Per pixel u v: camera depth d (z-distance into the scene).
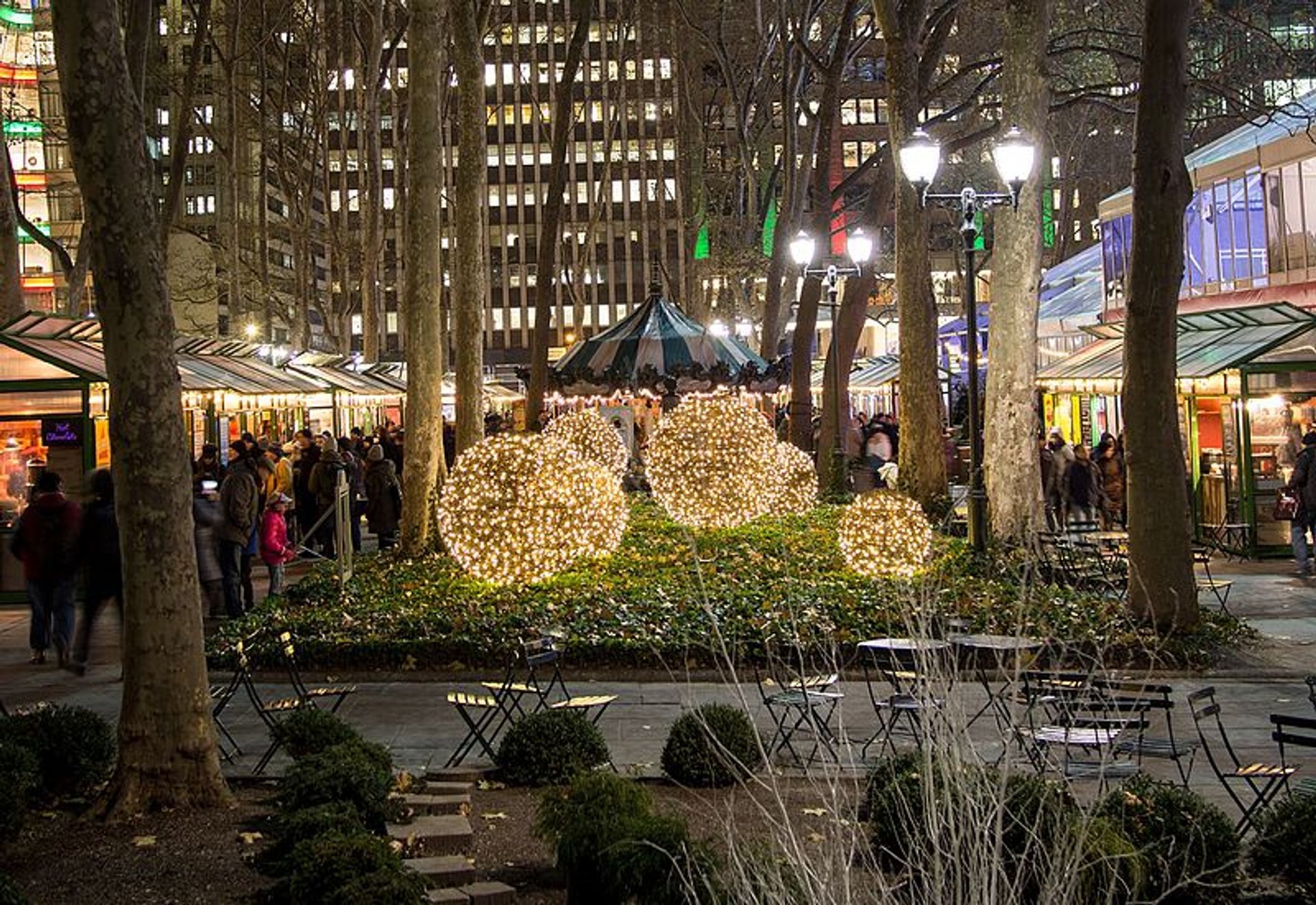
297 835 7.22
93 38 8.50
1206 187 29.80
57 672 14.36
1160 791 7.15
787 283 40.91
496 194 108.19
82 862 7.66
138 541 8.78
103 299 8.68
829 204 32.47
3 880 6.15
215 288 56.00
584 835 6.79
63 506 14.44
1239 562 21.52
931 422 24.08
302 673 13.94
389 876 6.43
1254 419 21.50
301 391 32.91
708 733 6.49
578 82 106.31
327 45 48.34
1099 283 35.41
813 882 5.39
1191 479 23.12
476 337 24.08
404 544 21.72
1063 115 50.12
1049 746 7.24
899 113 24.02
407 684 13.58
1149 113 14.10
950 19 27.67
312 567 22.92
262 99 46.69
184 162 28.28
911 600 8.84
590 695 12.57
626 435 36.69
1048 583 16.98
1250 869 7.03
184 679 8.84
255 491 17.62
